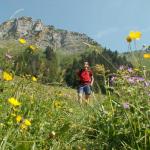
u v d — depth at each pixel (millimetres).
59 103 5211
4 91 4406
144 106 3420
